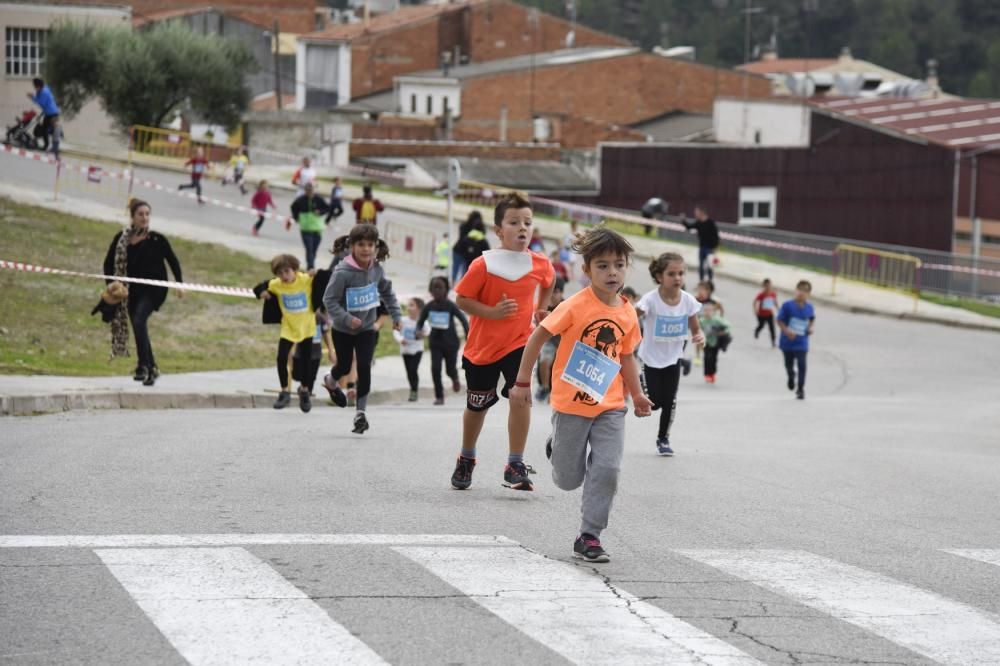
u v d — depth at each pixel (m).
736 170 98.19
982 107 101.31
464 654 8.79
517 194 15.43
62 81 88.25
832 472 18.58
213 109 92.56
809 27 160.75
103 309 26.53
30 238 48.72
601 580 11.06
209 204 67.75
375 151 107.25
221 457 17.52
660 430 20.31
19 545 11.71
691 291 59.53
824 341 49.97
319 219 51.34
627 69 126.94
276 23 123.12
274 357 35.53
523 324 15.30
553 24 151.00
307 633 9.16
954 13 165.50
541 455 19.20
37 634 9.03
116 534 12.30
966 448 23.02
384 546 12.12
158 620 9.39
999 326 55.03
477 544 12.35
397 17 156.88
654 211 79.81
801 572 11.63
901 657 9.08
